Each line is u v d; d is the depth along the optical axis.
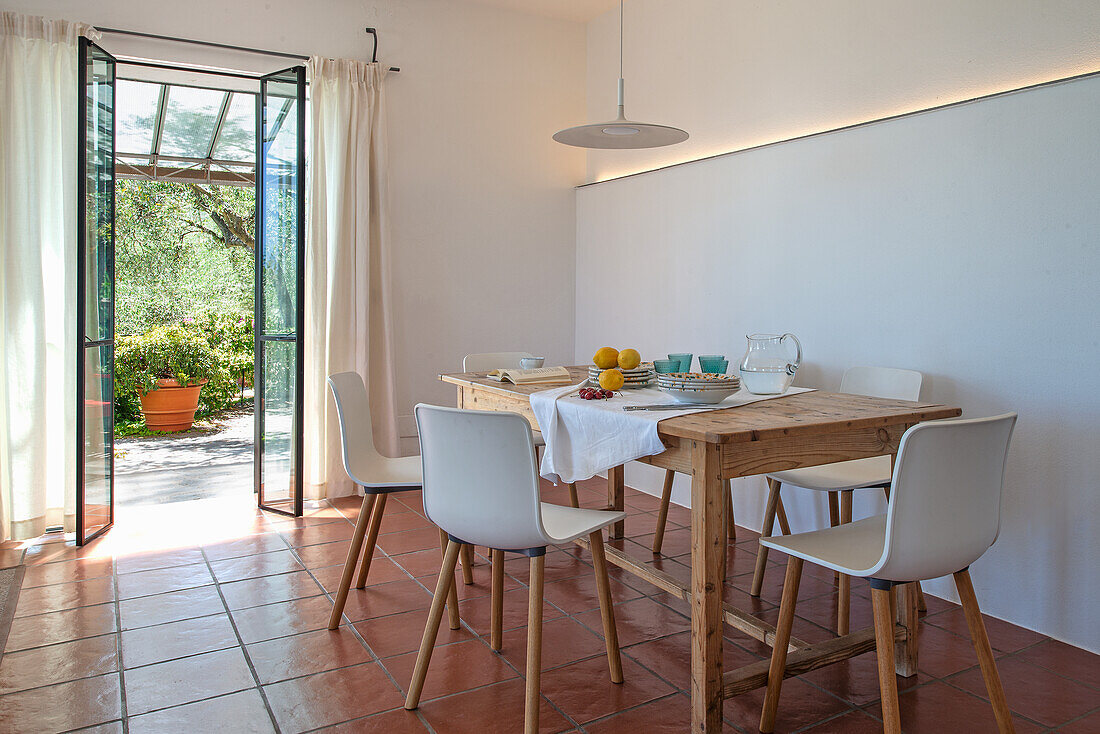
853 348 3.25
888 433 2.20
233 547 3.47
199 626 2.62
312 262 4.21
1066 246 2.50
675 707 2.11
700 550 1.92
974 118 2.76
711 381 2.30
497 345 4.95
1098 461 2.44
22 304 3.48
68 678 2.26
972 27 2.86
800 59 3.57
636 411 2.21
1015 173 2.64
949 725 2.02
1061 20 2.58
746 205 3.76
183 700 2.14
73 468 3.64
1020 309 2.64
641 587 2.99
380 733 1.98
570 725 2.02
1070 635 2.53
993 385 2.73
